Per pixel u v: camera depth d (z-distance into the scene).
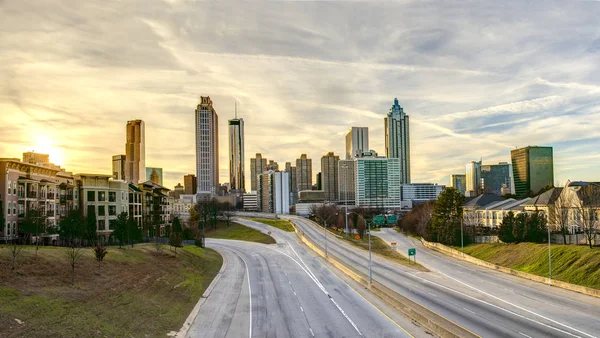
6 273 43.53
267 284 72.25
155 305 49.59
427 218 150.00
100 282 51.06
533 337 40.12
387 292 57.97
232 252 123.31
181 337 41.97
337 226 190.12
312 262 101.00
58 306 39.81
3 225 73.06
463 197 124.25
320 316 49.88
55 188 90.38
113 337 37.50
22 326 33.97
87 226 80.50
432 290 63.09
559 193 111.69
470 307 52.00
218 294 63.62
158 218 130.00
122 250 73.44
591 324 44.09
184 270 75.19
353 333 42.88
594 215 84.38
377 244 132.75
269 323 47.44
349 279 75.88
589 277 61.97
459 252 101.19
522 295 58.41
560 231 90.12
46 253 54.72
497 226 126.00
